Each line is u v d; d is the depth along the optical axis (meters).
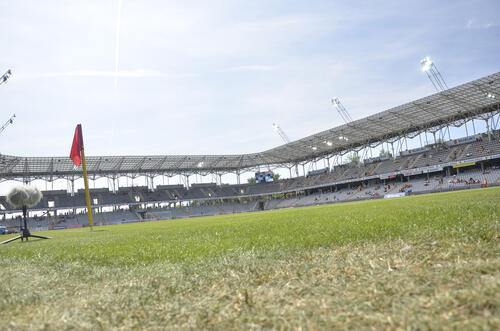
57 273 4.79
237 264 4.27
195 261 4.77
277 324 2.14
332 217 11.42
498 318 1.77
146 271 4.32
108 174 78.69
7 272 5.01
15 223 67.00
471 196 17.36
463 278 2.56
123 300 3.04
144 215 79.50
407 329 1.81
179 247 6.57
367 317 2.06
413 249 3.92
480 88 44.59
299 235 6.50
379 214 10.03
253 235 7.66
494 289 2.15
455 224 5.39
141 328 2.38
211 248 5.92
